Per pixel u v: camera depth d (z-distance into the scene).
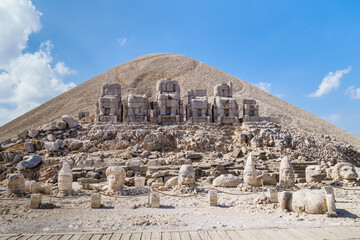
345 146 23.84
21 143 20.52
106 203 11.16
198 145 20.20
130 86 64.56
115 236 6.87
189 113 24.86
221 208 10.20
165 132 21.19
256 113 25.39
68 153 19.25
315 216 8.59
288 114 55.16
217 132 22.17
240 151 19.67
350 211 9.13
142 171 16.84
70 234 7.04
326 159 20.67
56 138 20.80
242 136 21.22
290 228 7.34
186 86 64.62
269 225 7.85
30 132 21.28
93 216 9.16
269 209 9.79
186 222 8.28
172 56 82.50
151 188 13.73
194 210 9.93
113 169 13.05
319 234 6.85
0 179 17.33
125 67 75.81
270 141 20.91
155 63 77.06
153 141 19.91
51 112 57.72
